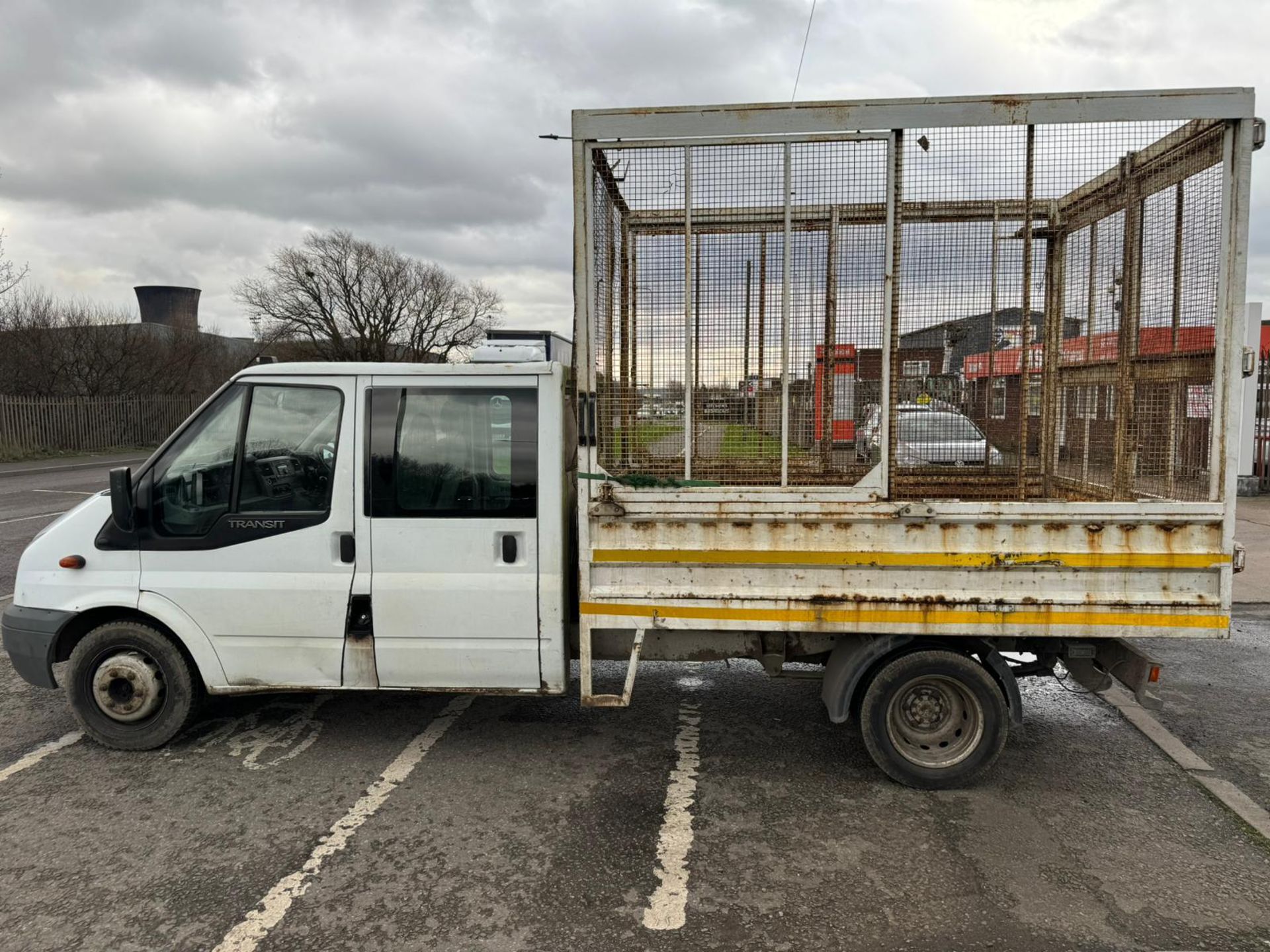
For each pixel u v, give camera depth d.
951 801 3.83
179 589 4.07
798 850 3.40
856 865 3.29
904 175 3.63
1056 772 4.14
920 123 3.60
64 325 32.22
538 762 4.24
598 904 3.04
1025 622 3.67
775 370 3.82
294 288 50.12
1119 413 4.21
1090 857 3.35
